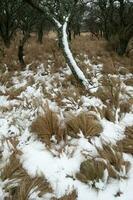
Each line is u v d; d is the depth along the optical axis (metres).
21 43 10.54
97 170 3.97
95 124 4.96
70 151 4.51
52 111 5.15
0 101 6.88
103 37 20.34
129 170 4.12
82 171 4.09
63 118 5.30
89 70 9.40
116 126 5.25
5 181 3.85
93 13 21.44
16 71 10.04
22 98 6.87
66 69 9.59
